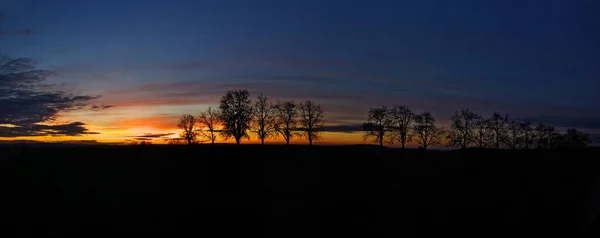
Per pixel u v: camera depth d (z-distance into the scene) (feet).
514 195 134.41
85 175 158.30
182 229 108.47
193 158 186.29
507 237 102.37
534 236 102.06
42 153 184.14
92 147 200.23
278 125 270.26
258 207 127.24
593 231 102.17
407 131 287.89
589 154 182.29
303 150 209.05
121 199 133.90
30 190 138.10
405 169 177.17
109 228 108.68
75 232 105.70
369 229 109.50
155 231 106.73
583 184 129.90
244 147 214.07
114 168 169.48
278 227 110.73
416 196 138.41
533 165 167.84
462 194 139.44
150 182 153.58
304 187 150.20
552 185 137.80
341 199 135.74
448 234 105.40
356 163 187.32
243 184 153.48
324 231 108.17
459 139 294.46
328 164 183.62
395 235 105.29
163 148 204.54
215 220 115.65
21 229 107.04
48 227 108.99
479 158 192.54
